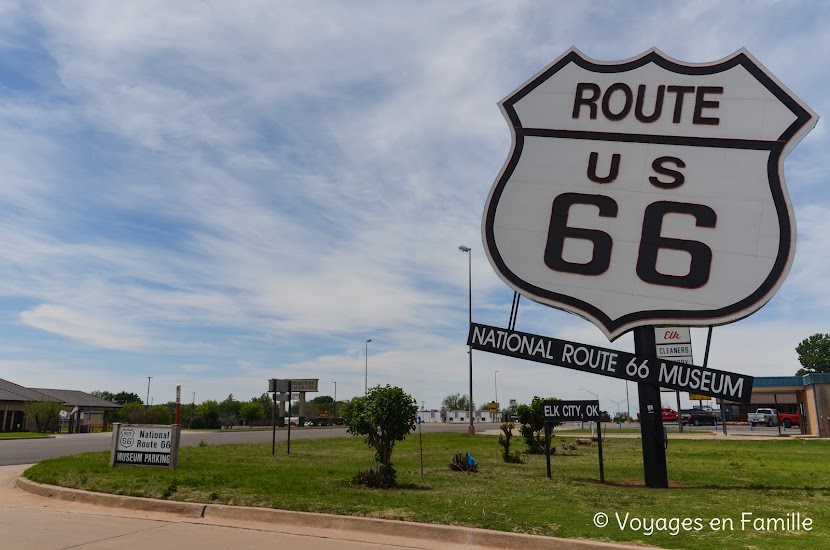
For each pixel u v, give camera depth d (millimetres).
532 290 15000
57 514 9680
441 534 8391
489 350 14641
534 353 14398
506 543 8031
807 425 44719
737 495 11992
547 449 15359
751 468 18219
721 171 14508
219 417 71938
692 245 14320
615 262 14672
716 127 14734
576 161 15430
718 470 17500
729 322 13820
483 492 11812
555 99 15859
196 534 8383
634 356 13992
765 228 13992
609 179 15141
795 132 14242
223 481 11922
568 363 14234
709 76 15047
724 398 13273
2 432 48812
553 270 14984
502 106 16094
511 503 10383
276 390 21344
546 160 15586
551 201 15344
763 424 60594
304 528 8953
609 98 15555
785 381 44625
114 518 9445
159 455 14266
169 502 10133
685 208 14539
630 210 14859
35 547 7406
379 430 13594
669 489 13016
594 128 15477
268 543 7922
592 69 15812
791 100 14391
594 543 7695
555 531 8305
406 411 12867
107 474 13023
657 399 13797
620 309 14422
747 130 14539
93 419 81125
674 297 14172
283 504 9820
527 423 23812
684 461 20797
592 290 14672
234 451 21453
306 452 21984
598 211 15031
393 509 9523
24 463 18438
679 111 15070
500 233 15438
